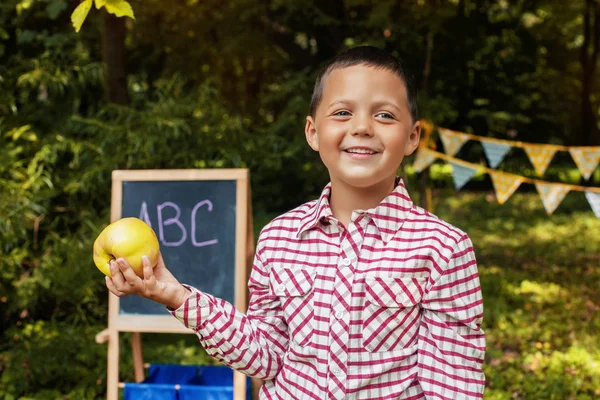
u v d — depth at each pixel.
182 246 2.93
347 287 1.47
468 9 13.39
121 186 3.04
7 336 4.16
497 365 4.29
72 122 4.45
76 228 4.49
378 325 1.45
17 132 4.21
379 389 1.43
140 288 1.39
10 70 4.47
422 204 5.70
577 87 17.20
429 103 6.90
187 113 4.65
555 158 16.16
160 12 9.70
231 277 2.86
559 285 6.70
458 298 1.45
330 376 1.43
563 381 3.97
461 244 1.48
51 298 4.39
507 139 15.35
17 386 3.68
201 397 2.70
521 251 8.57
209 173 2.95
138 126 4.40
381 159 1.43
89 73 4.61
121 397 3.68
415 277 1.46
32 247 4.31
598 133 15.88
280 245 1.58
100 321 4.47
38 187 4.02
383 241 1.50
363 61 1.46
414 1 7.47
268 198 9.73
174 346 4.44
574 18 14.58
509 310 5.71
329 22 9.30
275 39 11.08
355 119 1.43
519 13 14.52
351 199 1.54
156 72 9.94
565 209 12.52
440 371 1.41
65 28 5.33
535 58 15.11
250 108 11.50
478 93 14.94
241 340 1.48
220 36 10.69
